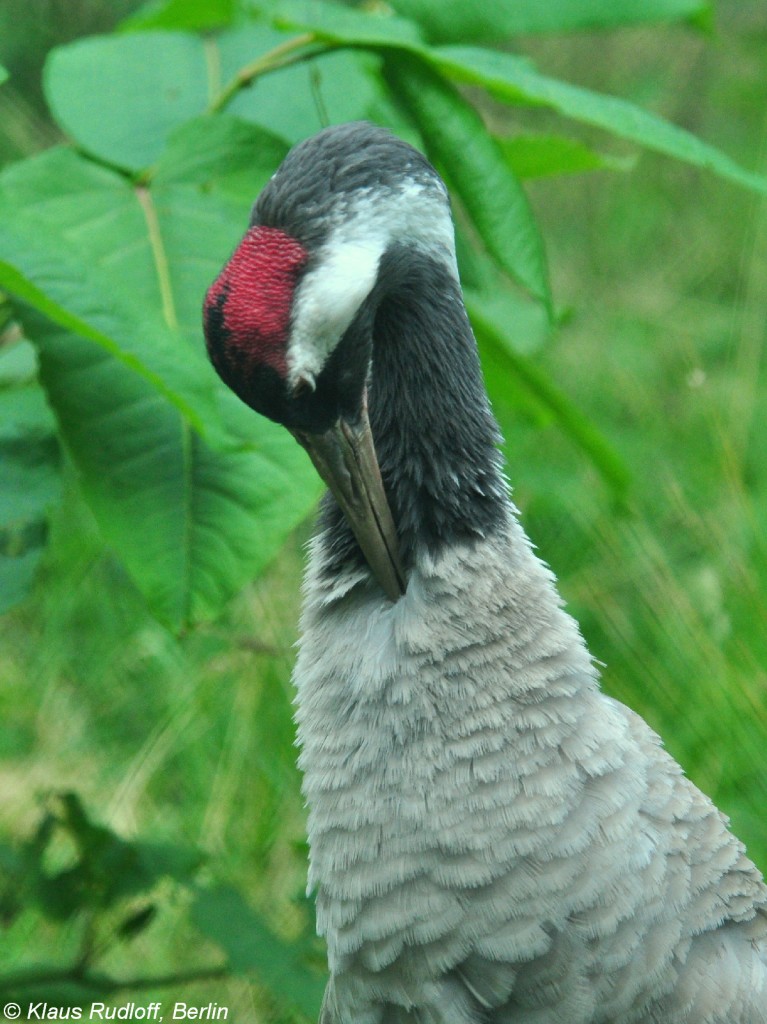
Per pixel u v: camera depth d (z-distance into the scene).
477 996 5.06
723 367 12.69
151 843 7.07
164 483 5.80
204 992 7.78
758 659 8.62
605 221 14.66
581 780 5.05
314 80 6.55
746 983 5.11
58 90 6.63
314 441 5.14
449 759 5.07
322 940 7.07
